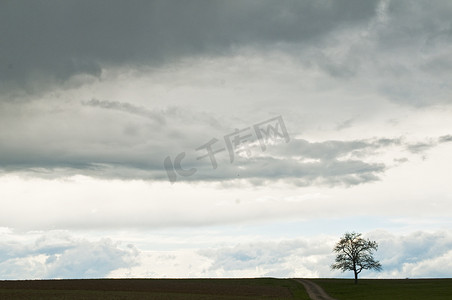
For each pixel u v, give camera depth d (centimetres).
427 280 13462
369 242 12688
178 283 12744
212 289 10812
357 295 9094
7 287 10462
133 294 8856
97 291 9494
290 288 11200
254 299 8175
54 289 10012
